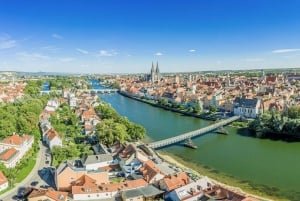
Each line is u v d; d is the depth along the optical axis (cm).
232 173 16725
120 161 16400
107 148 18900
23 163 16038
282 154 19925
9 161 15675
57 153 17438
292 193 14288
